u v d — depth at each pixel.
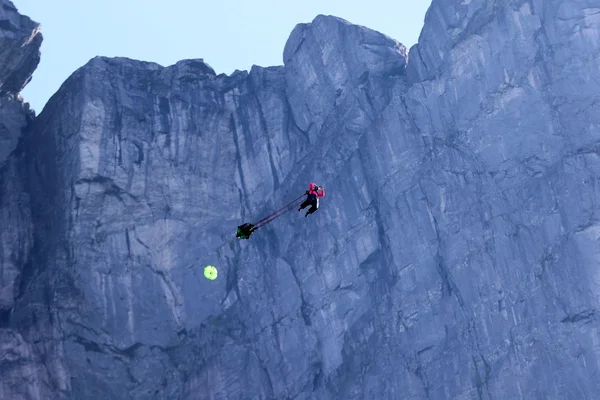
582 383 80.12
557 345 81.75
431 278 88.19
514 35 95.44
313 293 92.88
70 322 90.00
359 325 90.00
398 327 87.69
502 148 91.75
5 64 96.50
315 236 94.75
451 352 84.75
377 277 91.25
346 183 95.19
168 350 92.50
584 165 87.81
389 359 86.69
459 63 95.88
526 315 83.75
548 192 87.88
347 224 93.94
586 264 83.38
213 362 91.44
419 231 90.06
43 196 97.44
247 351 92.00
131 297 92.69
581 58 93.38
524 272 85.50
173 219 96.25
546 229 86.44
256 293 94.88
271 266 95.31
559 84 92.88
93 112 96.38
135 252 94.12
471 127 93.38
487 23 96.88
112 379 89.38
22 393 86.31
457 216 89.19
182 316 93.94
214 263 96.19
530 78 93.69
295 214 96.88
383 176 93.69
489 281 85.88
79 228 93.31
